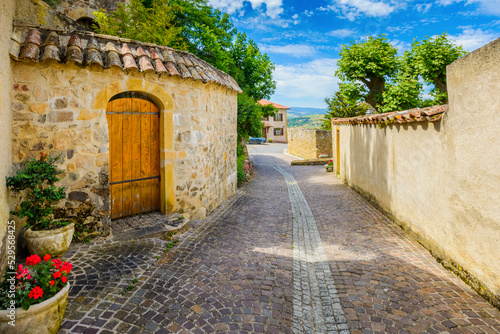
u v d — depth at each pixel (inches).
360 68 541.6
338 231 249.3
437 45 471.5
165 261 170.7
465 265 156.9
